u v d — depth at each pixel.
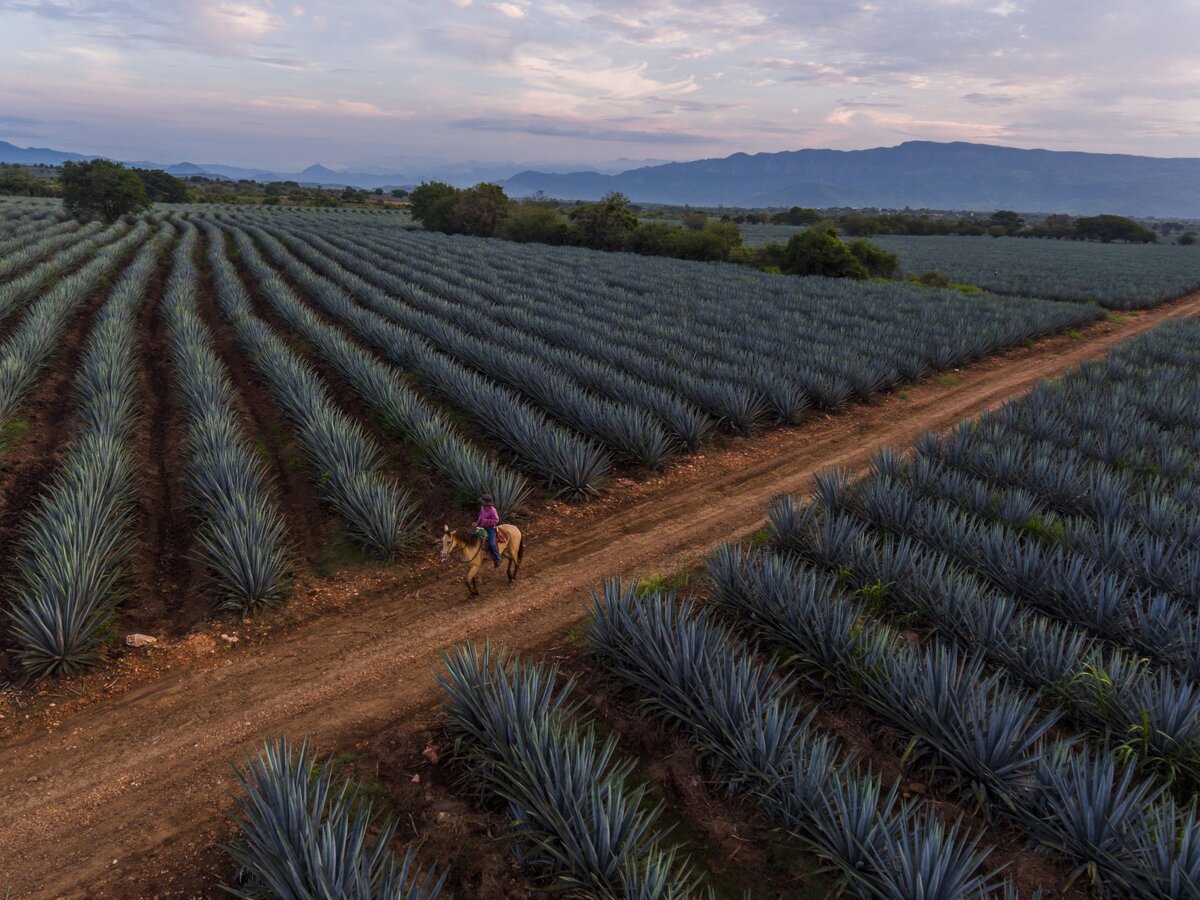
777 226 135.00
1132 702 6.33
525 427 13.66
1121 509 10.79
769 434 16.55
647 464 14.06
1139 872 4.74
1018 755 5.70
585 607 8.20
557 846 5.18
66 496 9.69
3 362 15.83
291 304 26.41
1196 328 28.28
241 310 25.22
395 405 15.28
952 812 5.64
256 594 8.86
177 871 5.29
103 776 6.27
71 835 5.64
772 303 32.09
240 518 9.64
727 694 6.29
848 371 19.33
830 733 6.54
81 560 8.20
